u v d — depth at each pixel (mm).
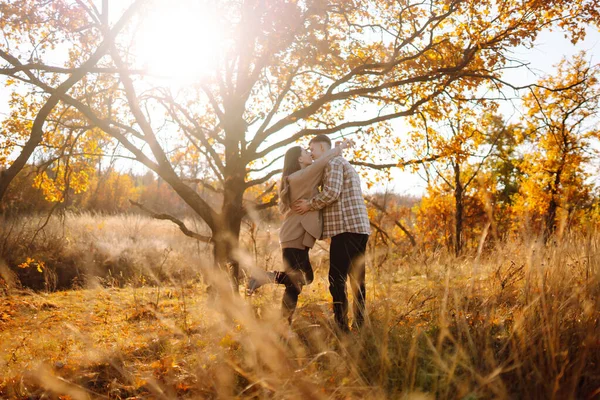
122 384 3133
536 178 13031
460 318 3096
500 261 3664
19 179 13727
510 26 7688
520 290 3381
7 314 5898
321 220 4367
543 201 12055
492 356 2650
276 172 8289
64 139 9828
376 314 3393
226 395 2672
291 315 3887
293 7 6844
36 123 6406
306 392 2523
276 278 4242
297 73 8484
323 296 4926
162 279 8438
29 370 3293
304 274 4312
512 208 13133
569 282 3066
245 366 2959
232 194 7828
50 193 10023
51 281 9578
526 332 2838
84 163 10086
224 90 8305
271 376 2686
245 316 3137
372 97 8523
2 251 10641
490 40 7848
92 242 12219
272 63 8016
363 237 4195
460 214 13242
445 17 7707
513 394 2455
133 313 5508
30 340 4219
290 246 4383
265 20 6855
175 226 14688
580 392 2420
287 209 4457
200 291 5781
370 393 2525
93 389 3148
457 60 8125
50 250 11680
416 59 8102
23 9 6727
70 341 4223
